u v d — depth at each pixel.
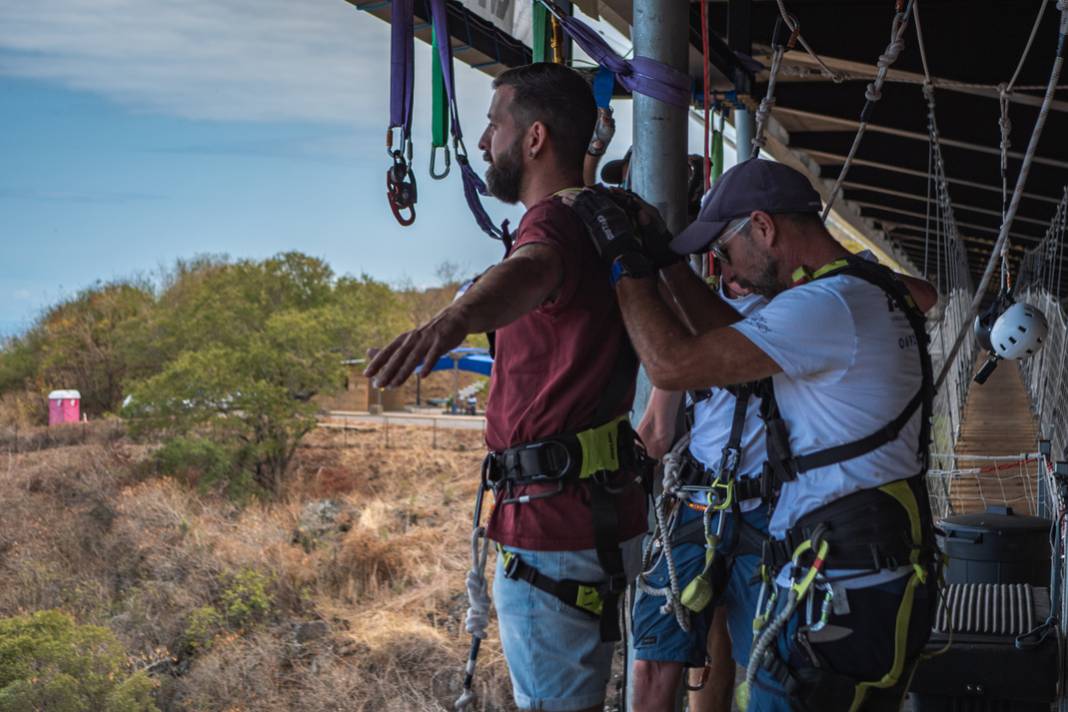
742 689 2.26
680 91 3.46
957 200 15.35
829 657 2.12
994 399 15.99
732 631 3.04
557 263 1.92
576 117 2.13
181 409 31.45
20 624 15.88
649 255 2.19
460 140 3.16
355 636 17.98
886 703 2.21
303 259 37.59
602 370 2.08
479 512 2.22
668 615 2.96
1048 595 4.21
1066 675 3.84
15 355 50.88
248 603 19.69
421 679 16.33
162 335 38.81
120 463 32.16
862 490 2.10
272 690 16.80
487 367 37.16
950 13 7.25
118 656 15.96
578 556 2.08
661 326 1.99
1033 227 17.73
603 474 2.08
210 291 37.28
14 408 48.03
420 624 18.14
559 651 2.10
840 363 2.05
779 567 2.21
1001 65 7.15
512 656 2.14
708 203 2.24
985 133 9.81
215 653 17.98
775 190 2.17
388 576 21.30
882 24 7.35
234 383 31.17
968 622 3.86
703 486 2.98
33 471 31.20
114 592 21.97
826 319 2.05
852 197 18.23
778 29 4.03
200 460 30.94
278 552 22.06
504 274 1.82
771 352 2.02
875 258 2.33
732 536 2.92
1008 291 4.46
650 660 2.99
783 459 2.17
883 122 9.98
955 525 4.72
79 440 38.78
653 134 3.45
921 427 2.15
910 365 2.12
